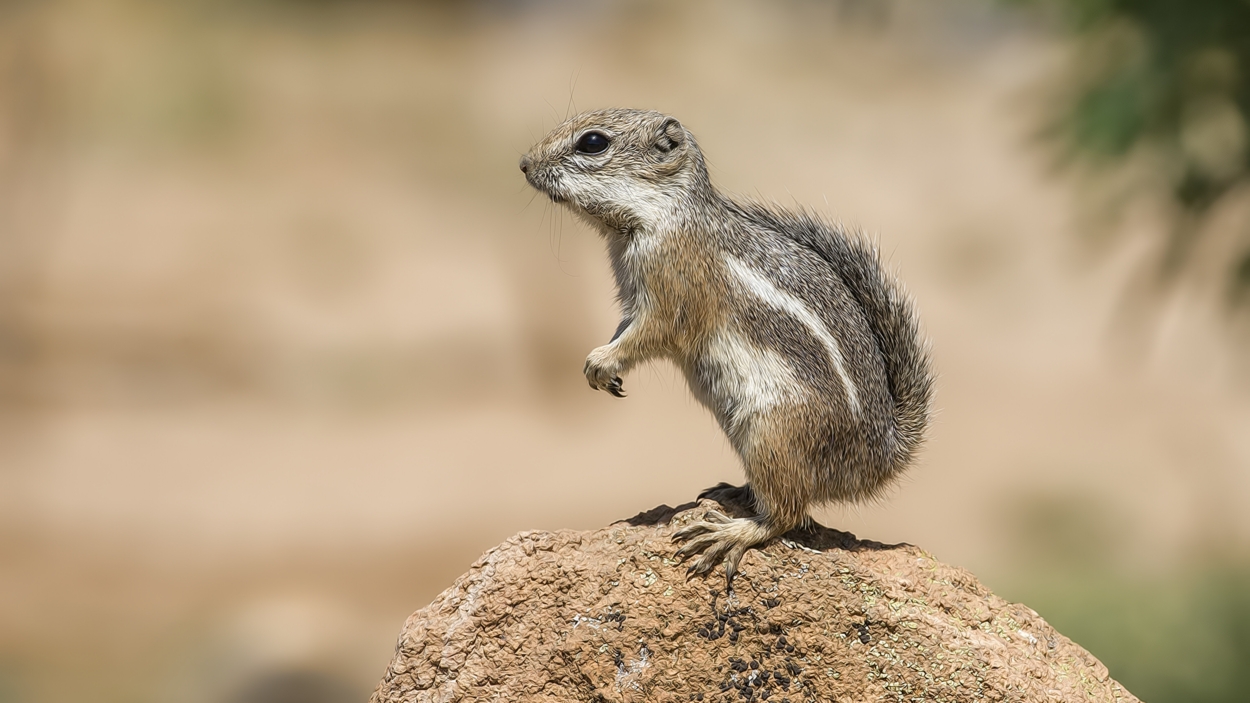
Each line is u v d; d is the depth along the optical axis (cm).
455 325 5922
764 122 8081
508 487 4625
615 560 1270
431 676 1274
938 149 7719
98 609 3656
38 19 7788
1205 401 5109
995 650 1245
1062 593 3431
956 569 1314
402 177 7219
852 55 8888
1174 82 2478
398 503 4488
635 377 5756
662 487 4622
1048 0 2788
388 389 5453
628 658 1247
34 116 7225
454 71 8488
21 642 3425
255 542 4156
